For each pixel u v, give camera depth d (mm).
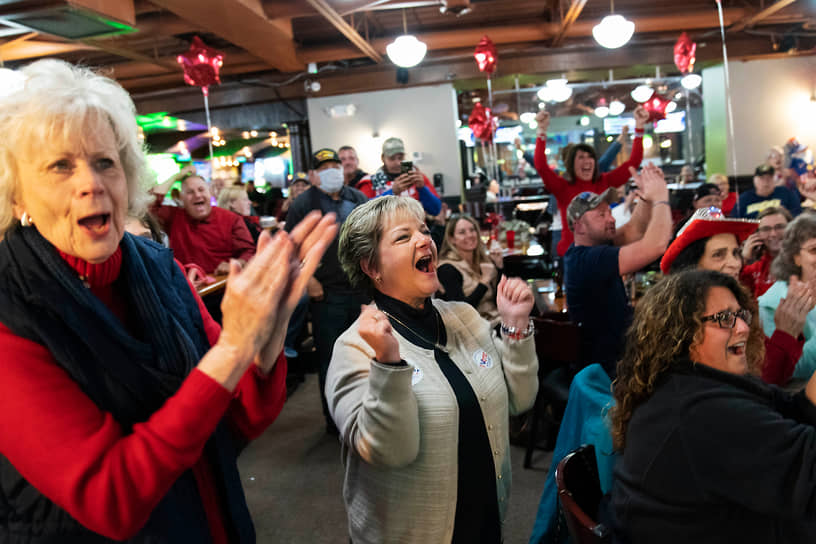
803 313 1807
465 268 3225
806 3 8719
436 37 9578
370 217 1295
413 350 1253
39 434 651
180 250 3977
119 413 745
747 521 1036
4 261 710
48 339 695
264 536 2484
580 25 9312
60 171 679
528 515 2494
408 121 10875
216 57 6941
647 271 3742
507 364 1392
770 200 4875
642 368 1179
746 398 1043
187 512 832
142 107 11148
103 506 632
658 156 12641
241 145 13531
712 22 9141
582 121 13086
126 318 850
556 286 3869
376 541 1225
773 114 10609
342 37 9586
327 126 10961
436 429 1180
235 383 668
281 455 3242
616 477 1209
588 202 2398
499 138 12391
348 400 1190
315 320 3326
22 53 7551
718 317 1122
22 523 743
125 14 5875
